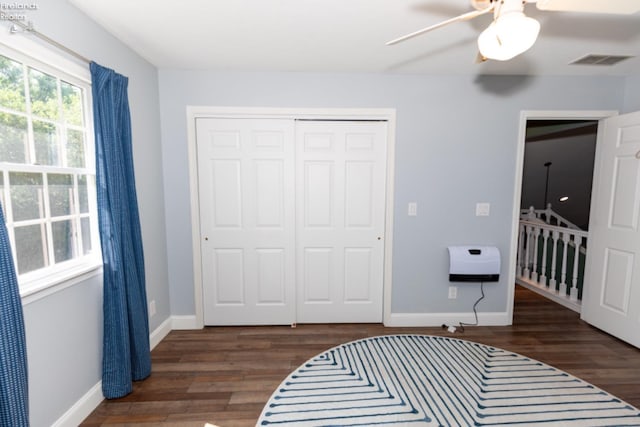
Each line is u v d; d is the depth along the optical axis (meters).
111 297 1.81
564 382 2.04
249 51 2.22
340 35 1.98
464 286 2.87
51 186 1.57
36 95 1.48
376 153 2.77
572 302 3.26
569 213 6.34
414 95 2.67
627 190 2.51
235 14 1.73
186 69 2.56
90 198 1.81
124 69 2.09
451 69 2.54
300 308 2.91
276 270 2.84
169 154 2.64
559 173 5.57
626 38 1.98
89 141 1.80
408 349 2.46
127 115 1.95
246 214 2.77
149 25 1.85
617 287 2.60
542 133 4.29
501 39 1.12
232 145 2.68
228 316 2.86
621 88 2.68
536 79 2.67
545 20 1.77
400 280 2.85
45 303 1.46
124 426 1.67
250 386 2.01
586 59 2.33
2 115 1.32
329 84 2.63
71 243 1.70
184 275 2.76
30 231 1.46
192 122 2.62
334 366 2.23
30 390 1.40
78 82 1.70
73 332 1.64
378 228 2.85
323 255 2.87
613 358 2.33
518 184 2.76
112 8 1.66
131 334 1.96
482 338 2.64
